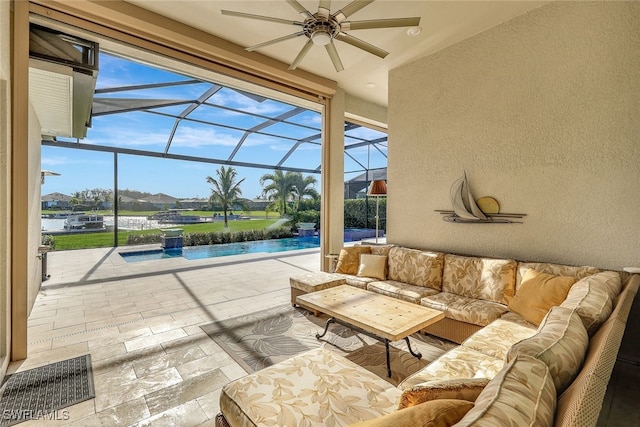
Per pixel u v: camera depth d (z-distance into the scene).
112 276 5.46
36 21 2.74
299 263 6.90
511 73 3.19
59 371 2.32
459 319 2.74
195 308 3.79
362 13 3.08
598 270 2.47
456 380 1.06
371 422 0.86
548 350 1.03
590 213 2.71
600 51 2.65
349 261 4.11
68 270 5.88
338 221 5.07
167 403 1.97
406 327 2.22
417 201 4.06
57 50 2.98
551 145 2.93
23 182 2.50
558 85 2.88
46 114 4.39
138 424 1.78
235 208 11.16
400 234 4.27
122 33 3.14
